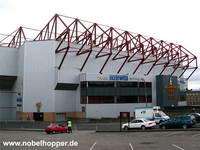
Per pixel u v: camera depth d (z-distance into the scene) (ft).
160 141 69.92
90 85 204.54
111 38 217.56
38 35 230.27
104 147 60.49
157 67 267.59
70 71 209.26
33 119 198.49
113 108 207.62
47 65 201.57
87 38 208.33
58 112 198.70
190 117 111.34
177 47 280.72
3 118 219.82
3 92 222.69
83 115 202.18
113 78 211.20
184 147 57.00
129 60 244.01
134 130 112.06
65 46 209.36
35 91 201.16
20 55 214.48
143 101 222.28
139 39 248.73
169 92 231.91
